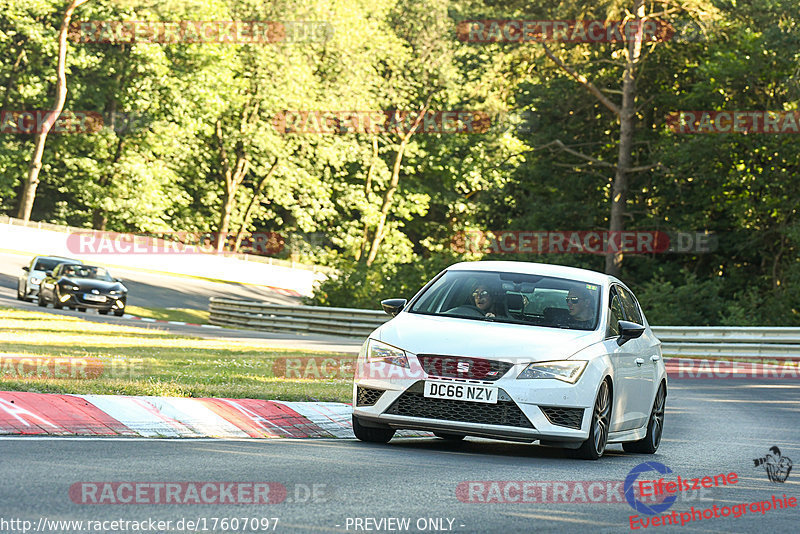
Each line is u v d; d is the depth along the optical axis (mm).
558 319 36562
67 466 25234
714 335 109000
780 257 159000
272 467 27547
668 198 170125
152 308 159500
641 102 172250
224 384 47188
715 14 149000
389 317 130500
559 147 175000
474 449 36750
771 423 52406
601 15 161750
